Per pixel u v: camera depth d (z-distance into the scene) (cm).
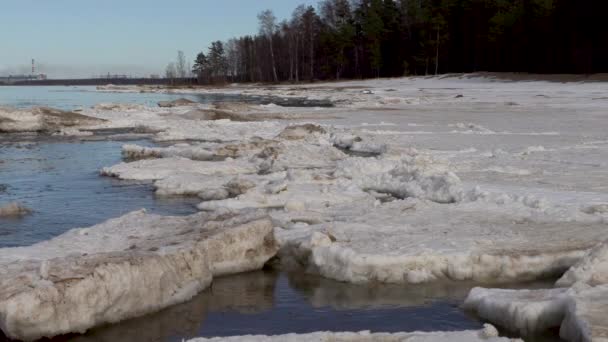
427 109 4181
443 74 8869
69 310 702
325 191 1421
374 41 10000
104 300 729
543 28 7269
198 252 869
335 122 3294
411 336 654
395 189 1480
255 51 12612
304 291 865
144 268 773
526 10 7512
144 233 973
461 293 847
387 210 1216
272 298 839
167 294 800
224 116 3709
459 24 9169
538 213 1155
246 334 724
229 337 659
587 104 4288
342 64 10881
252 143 2239
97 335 712
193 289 841
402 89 7150
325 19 11688
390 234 1027
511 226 1072
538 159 1878
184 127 3181
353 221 1127
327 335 661
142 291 768
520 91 5909
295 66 11744
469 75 8094
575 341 644
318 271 931
